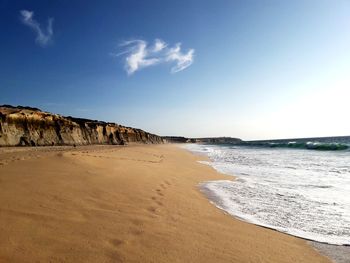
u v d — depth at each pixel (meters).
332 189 10.43
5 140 29.59
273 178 13.43
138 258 3.76
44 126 39.50
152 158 20.75
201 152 42.88
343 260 4.45
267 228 5.86
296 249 4.80
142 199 6.96
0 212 4.68
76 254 3.63
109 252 3.82
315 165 19.95
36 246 3.70
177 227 5.25
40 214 4.85
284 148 50.66
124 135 83.19
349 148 36.47
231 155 33.59
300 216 6.82
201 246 4.46
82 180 7.85
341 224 6.26
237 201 8.30
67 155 11.48
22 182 6.74
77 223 4.71
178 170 14.63
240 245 4.72
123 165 12.13
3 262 3.19
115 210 5.73
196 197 8.39
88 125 60.22
